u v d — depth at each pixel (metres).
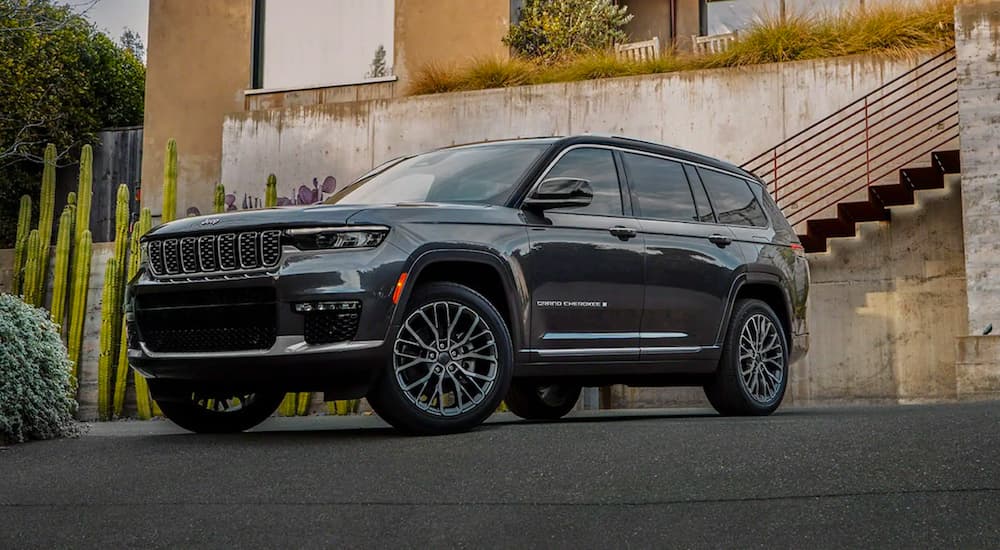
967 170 10.59
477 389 5.31
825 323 12.06
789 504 3.25
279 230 5.05
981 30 10.62
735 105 12.63
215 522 3.34
